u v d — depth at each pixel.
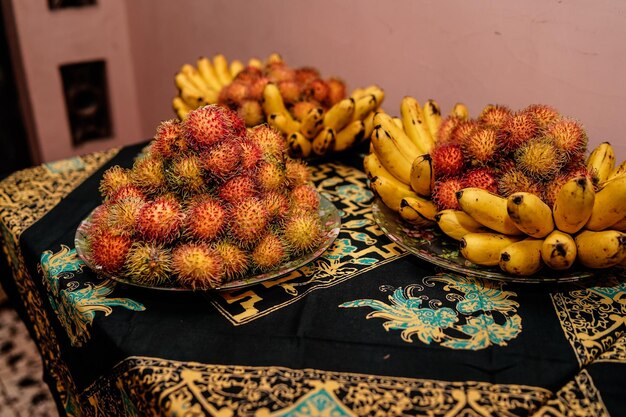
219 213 0.75
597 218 0.73
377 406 0.59
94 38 2.32
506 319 0.72
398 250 0.89
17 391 1.48
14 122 2.32
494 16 1.14
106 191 0.87
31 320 1.11
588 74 1.04
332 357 0.66
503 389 0.61
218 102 1.23
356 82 1.50
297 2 1.58
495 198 0.76
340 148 1.21
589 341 0.68
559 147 0.78
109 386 0.73
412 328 0.71
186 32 2.08
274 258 0.77
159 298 0.77
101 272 0.77
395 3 1.32
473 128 0.88
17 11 2.10
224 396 0.60
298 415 0.58
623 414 0.58
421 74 1.33
